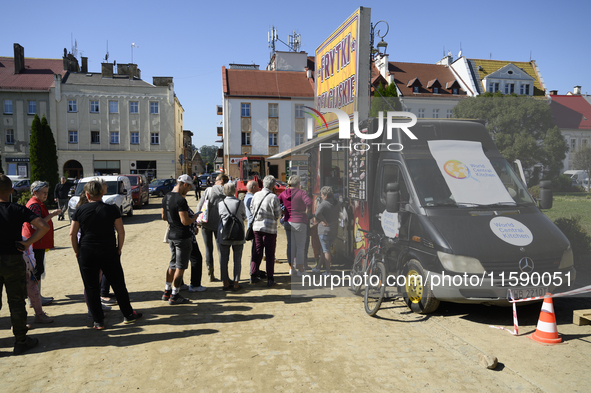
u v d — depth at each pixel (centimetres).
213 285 673
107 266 468
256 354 409
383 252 543
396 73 4097
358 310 543
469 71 3981
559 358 397
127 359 398
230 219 622
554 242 488
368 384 351
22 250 414
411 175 546
